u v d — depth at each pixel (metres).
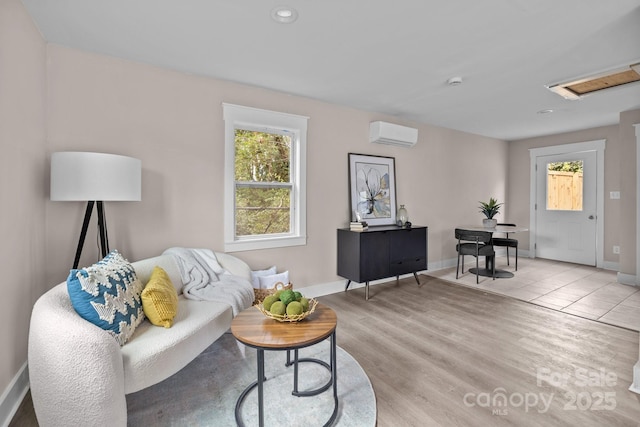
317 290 3.68
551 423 1.59
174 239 2.78
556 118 4.41
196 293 2.29
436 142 4.85
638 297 3.58
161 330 1.76
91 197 1.97
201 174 2.90
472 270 4.82
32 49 1.98
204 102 2.90
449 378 1.99
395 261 3.83
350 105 3.80
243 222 3.23
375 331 2.70
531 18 1.97
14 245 1.74
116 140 2.51
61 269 2.34
